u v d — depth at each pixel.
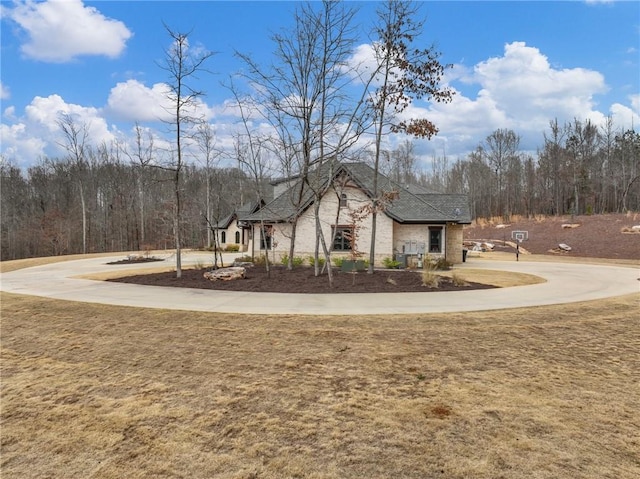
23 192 51.28
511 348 6.26
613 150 56.12
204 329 7.52
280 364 5.64
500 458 3.33
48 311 9.34
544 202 57.84
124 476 3.24
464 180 68.56
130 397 4.70
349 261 17.45
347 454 3.44
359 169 22.91
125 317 8.58
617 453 3.39
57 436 3.91
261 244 23.30
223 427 3.96
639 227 32.56
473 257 29.45
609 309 9.23
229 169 36.81
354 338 6.82
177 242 15.27
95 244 48.84
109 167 51.19
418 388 4.78
